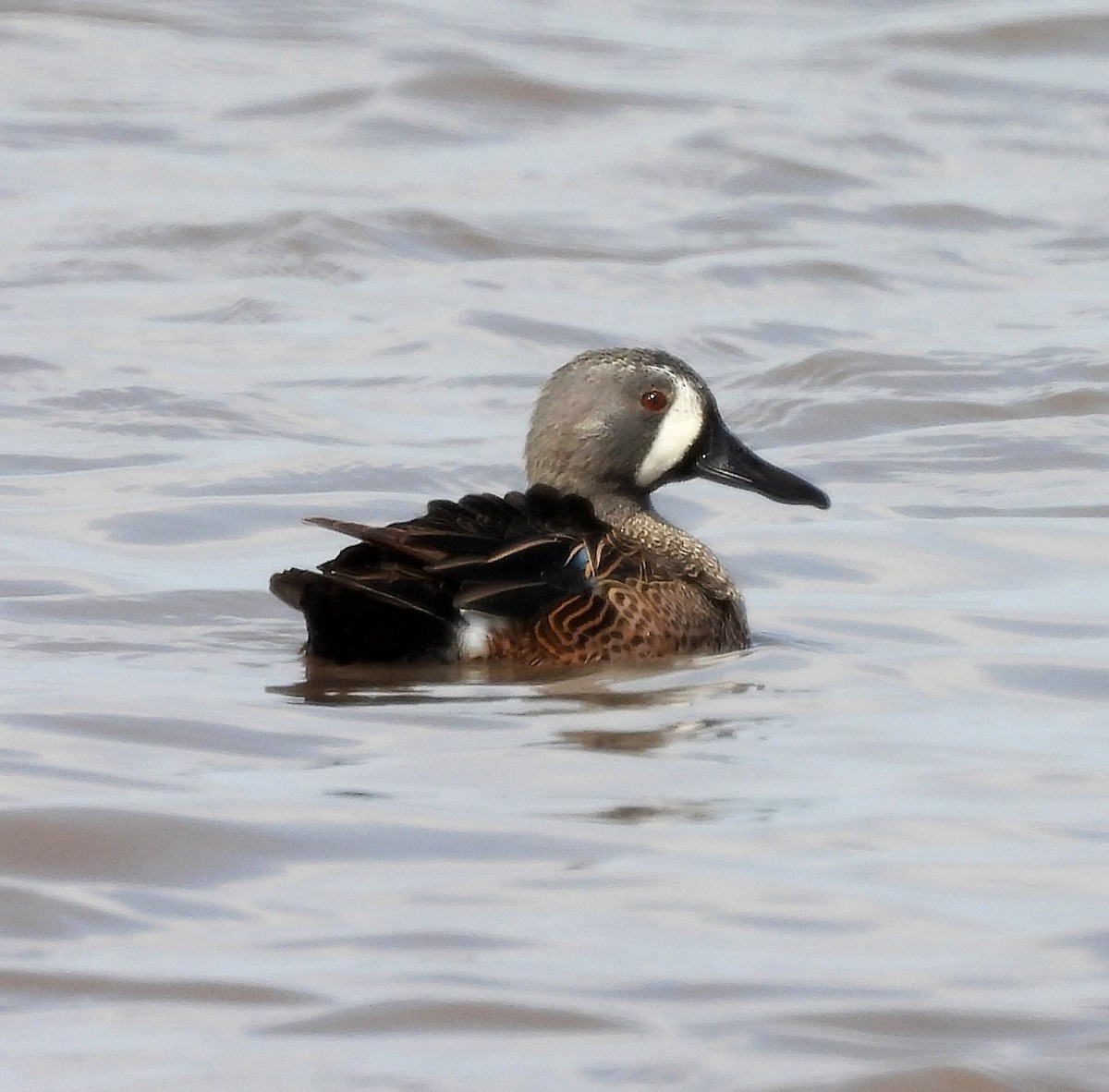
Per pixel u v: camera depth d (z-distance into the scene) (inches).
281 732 442.3
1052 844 380.8
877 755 435.5
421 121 1187.3
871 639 540.4
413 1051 298.4
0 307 905.5
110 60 1272.1
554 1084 289.7
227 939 334.6
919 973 324.5
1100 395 817.5
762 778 418.3
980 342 896.3
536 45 1323.8
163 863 363.9
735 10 1434.5
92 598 554.3
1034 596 582.6
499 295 951.0
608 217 1061.1
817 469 740.0
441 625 492.4
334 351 872.3
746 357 888.9
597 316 931.3
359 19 1358.3
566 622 498.6
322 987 317.4
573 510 520.7
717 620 525.3
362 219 1022.4
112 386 807.1
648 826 386.9
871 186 1124.5
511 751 432.5
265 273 968.3
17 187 1063.0
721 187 1110.4
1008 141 1197.7
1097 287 984.9
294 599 489.4
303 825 382.0
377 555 488.4
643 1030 305.3
